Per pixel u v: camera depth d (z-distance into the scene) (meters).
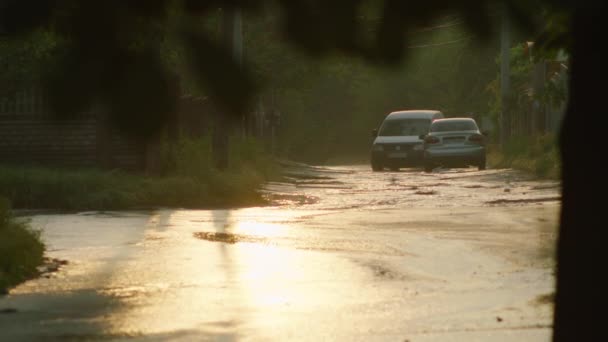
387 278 31.59
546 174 87.00
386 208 59.50
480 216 52.69
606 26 8.98
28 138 70.88
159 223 49.03
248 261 35.22
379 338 22.50
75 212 55.56
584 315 12.20
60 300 27.42
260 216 53.84
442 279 31.38
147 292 28.77
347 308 26.25
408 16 6.75
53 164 70.56
